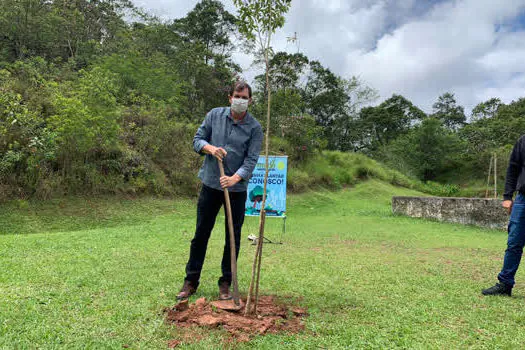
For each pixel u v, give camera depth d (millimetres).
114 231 7098
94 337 2023
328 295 3080
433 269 4352
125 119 14094
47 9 22406
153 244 5535
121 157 12031
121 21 26891
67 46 23766
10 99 9734
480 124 50250
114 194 11211
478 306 2934
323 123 42281
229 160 2906
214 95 27594
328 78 41125
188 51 27375
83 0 25453
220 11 33469
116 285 3082
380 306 2820
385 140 51125
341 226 9625
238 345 1992
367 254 5402
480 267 4559
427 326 2441
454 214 10539
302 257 4980
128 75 18000
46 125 10109
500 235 8305
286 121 20844
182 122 16797
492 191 32469
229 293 2930
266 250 5598
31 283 3020
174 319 2324
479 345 2145
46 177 9938
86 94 11109
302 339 2127
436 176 44500
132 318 2328
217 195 2932
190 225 8508
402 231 8688
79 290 2896
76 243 5363
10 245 4926
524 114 51250
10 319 2191
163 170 13602
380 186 21672
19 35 20031
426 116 54406
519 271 4484
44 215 8969
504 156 35906
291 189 17094
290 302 2838
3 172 9203
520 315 2703
